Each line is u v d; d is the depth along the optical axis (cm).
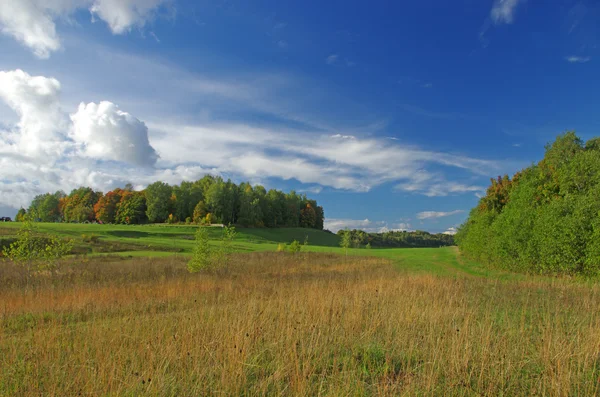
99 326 827
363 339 700
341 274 2309
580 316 845
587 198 1675
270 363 583
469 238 3584
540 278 1814
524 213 2200
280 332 713
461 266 2905
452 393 468
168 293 1375
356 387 483
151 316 979
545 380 491
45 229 6125
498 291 1301
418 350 626
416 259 3744
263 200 11288
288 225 12025
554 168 2839
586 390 464
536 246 1962
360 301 933
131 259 3148
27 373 554
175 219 10056
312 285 1458
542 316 843
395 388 475
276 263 3192
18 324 944
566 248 1670
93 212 10531
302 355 586
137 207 9950
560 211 1792
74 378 525
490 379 490
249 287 1584
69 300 1252
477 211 4397
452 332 683
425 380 504
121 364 574
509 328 729
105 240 5022
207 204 10250
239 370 522
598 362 561
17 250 1717
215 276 2038
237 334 651
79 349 641
